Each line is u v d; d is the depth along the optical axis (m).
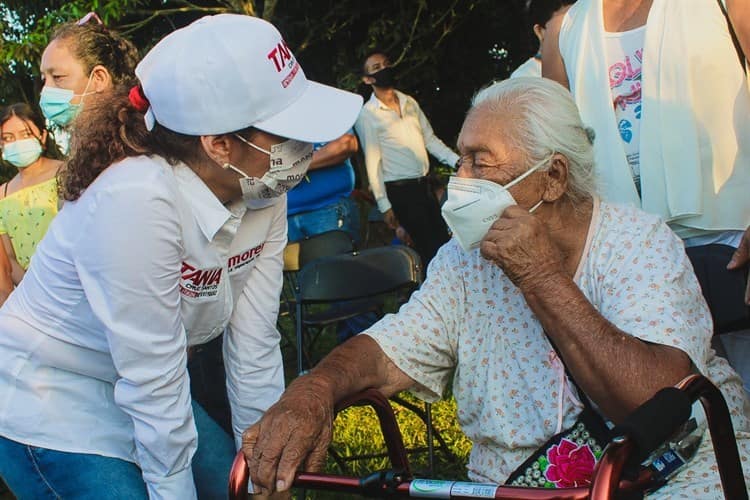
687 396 1.57
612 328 1.86
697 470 1.97
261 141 2.11
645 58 2.67
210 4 11.41
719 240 2.71
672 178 2.66
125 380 2.18
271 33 2.12
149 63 2.10
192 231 2.15
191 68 2.02
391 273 4.15
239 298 2.63
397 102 7.04
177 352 2.21
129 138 2.09
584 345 1.84
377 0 11.09
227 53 2.02
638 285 1.99
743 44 2.55
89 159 2.08
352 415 4.71
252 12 9.87
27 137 3.88
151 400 2.19
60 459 2.28
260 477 1.90
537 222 1.92
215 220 2.16
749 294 2.40
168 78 2.03
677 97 2.63
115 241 2.01
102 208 2.02
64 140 3.22
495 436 2.16
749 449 2.06
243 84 2.02
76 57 3.09
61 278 2.18
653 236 2.08
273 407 1.97
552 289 1.88
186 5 11.31
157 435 2.22
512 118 2.06
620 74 2.75
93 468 2.29
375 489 1.77
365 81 7.01
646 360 1.81
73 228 2.10
